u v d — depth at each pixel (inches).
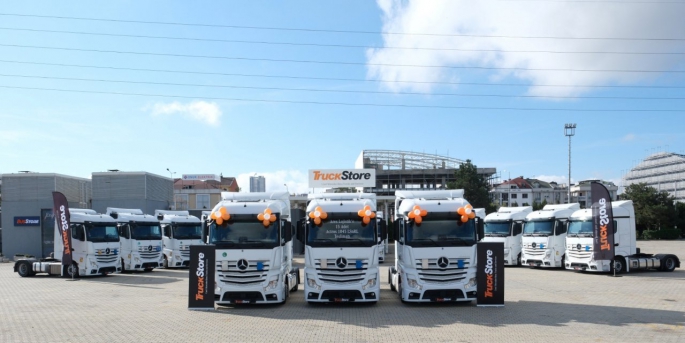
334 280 589.0
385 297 682.2
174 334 446.3
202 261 590.9
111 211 1118.4
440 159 2751.0
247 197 671.8
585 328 460.1
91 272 988.6
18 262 1054.4
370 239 596.7
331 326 479.2
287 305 617.3
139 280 965.8
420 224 600.4
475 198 2052.2
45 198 1571.1
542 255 1103.0
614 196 4453.7
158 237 1159.6
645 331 445.7
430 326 475.2
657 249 1860.2
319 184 1648.6
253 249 595.5
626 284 813.2
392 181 2856.8
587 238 984.9
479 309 570.3
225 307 605.0
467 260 588.1
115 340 423.8
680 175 4274.1
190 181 3093.0
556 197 4798.2
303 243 616.4
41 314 563.2
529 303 613.0
